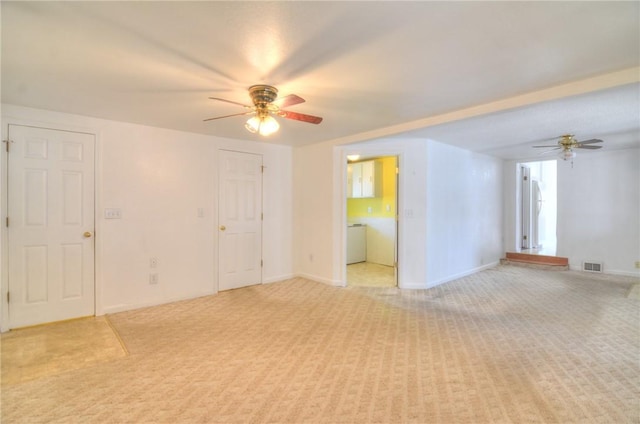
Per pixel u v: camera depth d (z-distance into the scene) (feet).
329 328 10.64
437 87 8.63
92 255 11.73
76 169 11.41
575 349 9.05
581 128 12.82
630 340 9.62
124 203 12.31
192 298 13.92
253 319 11.48
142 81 8.25
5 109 10.17
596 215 18.88
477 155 19.33
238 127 13.00
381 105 10.09
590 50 6.72
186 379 7.60
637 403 6.63
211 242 14.55
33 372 7.91
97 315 11.78
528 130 13.16
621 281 16.79
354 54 6.82
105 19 5.56
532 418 6.19
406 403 6.66
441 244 16.38
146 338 9.89
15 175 10.42
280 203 17.08
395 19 5.57
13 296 10.48
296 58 7.00
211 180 14.53
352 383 7.41
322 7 5.24
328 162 16.14
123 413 6.39
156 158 13.01
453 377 7.64
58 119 11.02
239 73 7.74
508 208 22.47
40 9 5.23
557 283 16.49
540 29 5.91
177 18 5.54
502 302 13.37
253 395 6.97
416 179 15.25
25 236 10.63
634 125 12.28
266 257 16.52
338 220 15.96
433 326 10.79
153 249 12.98
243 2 5.08
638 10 5.32
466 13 5.41
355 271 19.58
